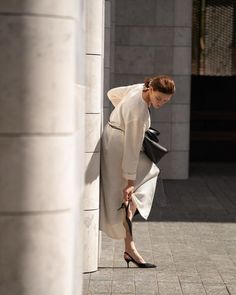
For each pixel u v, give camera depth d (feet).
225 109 54.90
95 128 19.22
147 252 23.02
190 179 43.96
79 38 12.21
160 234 26.21
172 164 44.11
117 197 19.62
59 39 10.86
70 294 11.37
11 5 10.62
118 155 19.44
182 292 18.31
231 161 54.03
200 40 52.70
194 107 54.90
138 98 18.74
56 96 10.89
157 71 44.21
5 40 10.66
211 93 54.70
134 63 44.11
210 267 21.09
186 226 27.91
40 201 10.91
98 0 19.13
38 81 10.78
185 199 35.32
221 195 36.88
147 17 43.91
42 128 10.84
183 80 44.11
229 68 53.16
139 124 18.56
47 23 10.77
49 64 10.82
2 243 10.88
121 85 44.19
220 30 52.37
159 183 24.77
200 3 52.01
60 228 11.09
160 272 20.33
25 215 10.87
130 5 43.86
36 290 11.02
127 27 43.93
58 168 10.98
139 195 19.63
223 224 28.45
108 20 27.81
